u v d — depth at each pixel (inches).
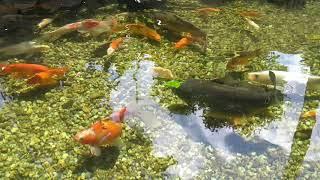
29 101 77.4
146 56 90.2
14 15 101.3
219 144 69.7
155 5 110.7
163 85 81.7
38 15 103.0
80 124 72.6
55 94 79.2
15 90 80.0
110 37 96.7
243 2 116.5
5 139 69.1
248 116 74.6
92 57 89.7
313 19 107.3
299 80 81.5
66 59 88.7
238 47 94.3
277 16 108.7
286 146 69.4
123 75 84.4
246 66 87.4
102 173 63.8
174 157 67.2
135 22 101.9
